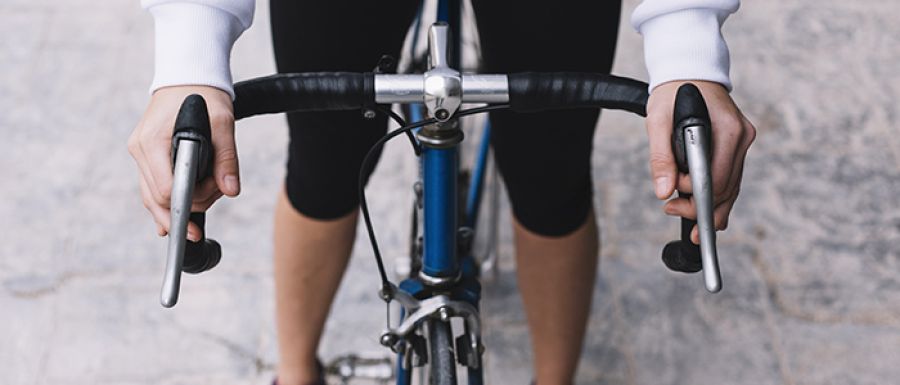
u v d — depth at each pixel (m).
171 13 0.93
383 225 2.13
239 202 2.17
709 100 0.90
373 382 1.84
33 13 2.59
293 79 0.92
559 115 1.26
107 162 2.24
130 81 2.43
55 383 1.83
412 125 0.96
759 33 2.64
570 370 1.64
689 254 0.88
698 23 0.94
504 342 1.93
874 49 2.62
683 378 1.89
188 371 1.86
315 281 1.57
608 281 2.05
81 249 2.06
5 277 2.00
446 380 1.14
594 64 1.25
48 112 2.34
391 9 1.26
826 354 1.93
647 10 0.95
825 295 2.04
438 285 1.20
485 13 1.25
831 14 2.71
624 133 2.37
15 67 2.44
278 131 2.33
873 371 1.91
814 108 2.45
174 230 0.77
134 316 1.94
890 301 2.04
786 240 2.14
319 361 1.76
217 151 0.85
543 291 1.54
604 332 1.96
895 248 2.14
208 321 1.94
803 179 2.28
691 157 0.81
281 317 1.64
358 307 1.98
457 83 0.92
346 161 1.39
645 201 2.21
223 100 0.89
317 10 1.22
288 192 1.49
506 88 0.93
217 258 0.89
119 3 2.64
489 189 1.89
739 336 1.96
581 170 1.38
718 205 0.91
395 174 2.24
